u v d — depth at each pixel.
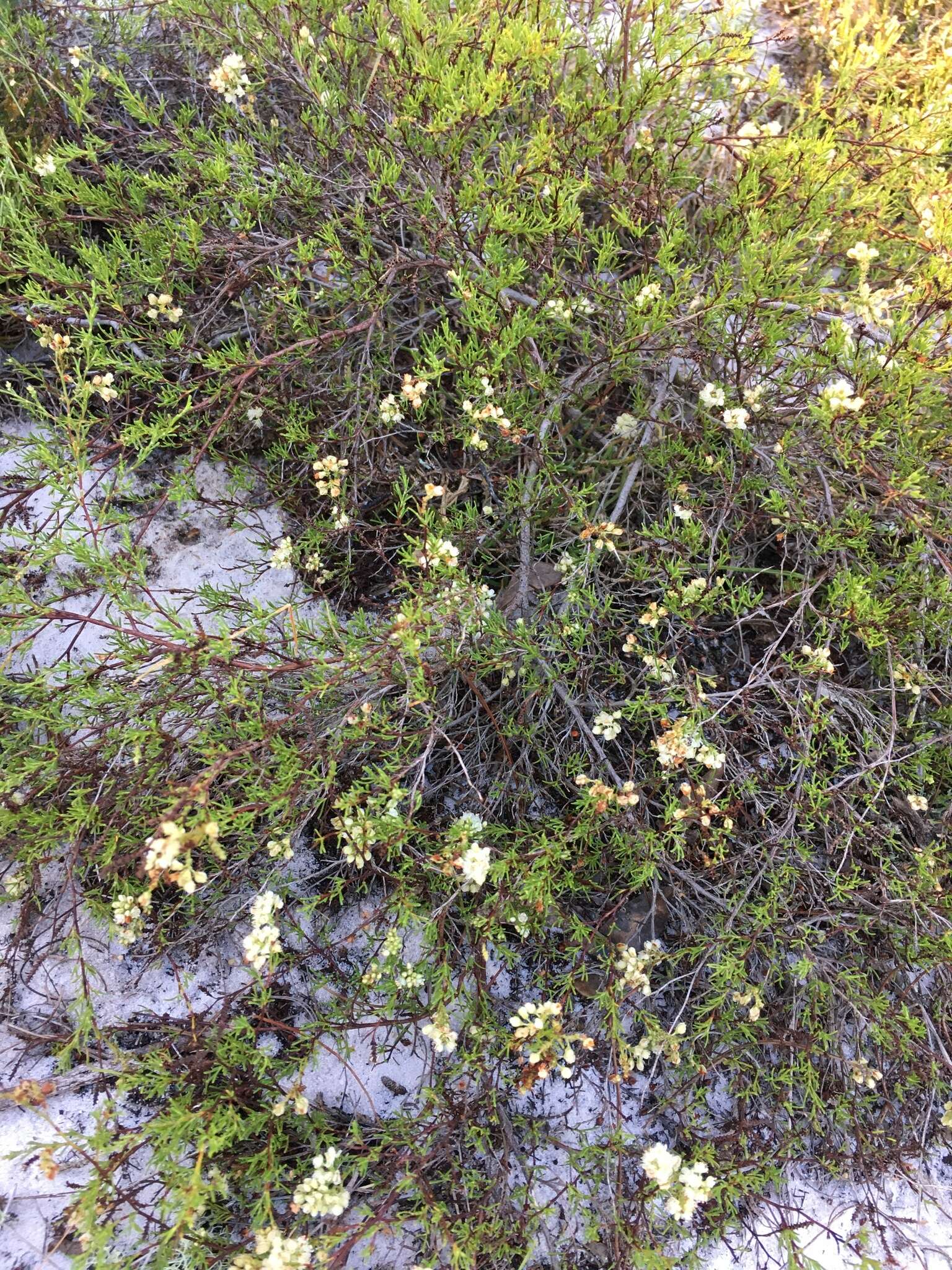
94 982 2.36
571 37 2.91
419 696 2.14
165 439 2.73
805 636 2.51
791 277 2.61
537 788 2.47
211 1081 1.99
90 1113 2.21
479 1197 2.13
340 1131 2.20
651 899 2.50
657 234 2.74
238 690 2.03
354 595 2.78
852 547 2.51
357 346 2.84
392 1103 2.31
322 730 2.34
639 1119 2.35
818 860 2.51
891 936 2.36
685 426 2.73
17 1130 2.17
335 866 2.48
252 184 2.62
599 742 2.57
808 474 2.62
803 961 2.13
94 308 2.33
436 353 2.89
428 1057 2.34
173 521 2.85
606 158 2.87
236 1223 2.14
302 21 2.77
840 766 2.39
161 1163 1.85
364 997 2.17
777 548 2.82
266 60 2.84
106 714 2.30
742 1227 2.26
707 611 2.46
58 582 2.64
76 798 2.21
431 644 2.28
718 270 2.50
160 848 1.68
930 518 2.45
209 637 2.07
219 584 2.78
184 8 2.84
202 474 2.90
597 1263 2.18
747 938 2.23
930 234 2.42
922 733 2.52
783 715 2.58
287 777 2.07
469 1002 2.15
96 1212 1.83
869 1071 2.12
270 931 1.91
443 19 2.77
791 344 2.58
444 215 2.54
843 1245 2.29
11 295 2.61
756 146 2.96
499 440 2.60
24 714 2.15
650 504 2.84
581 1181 2.23
